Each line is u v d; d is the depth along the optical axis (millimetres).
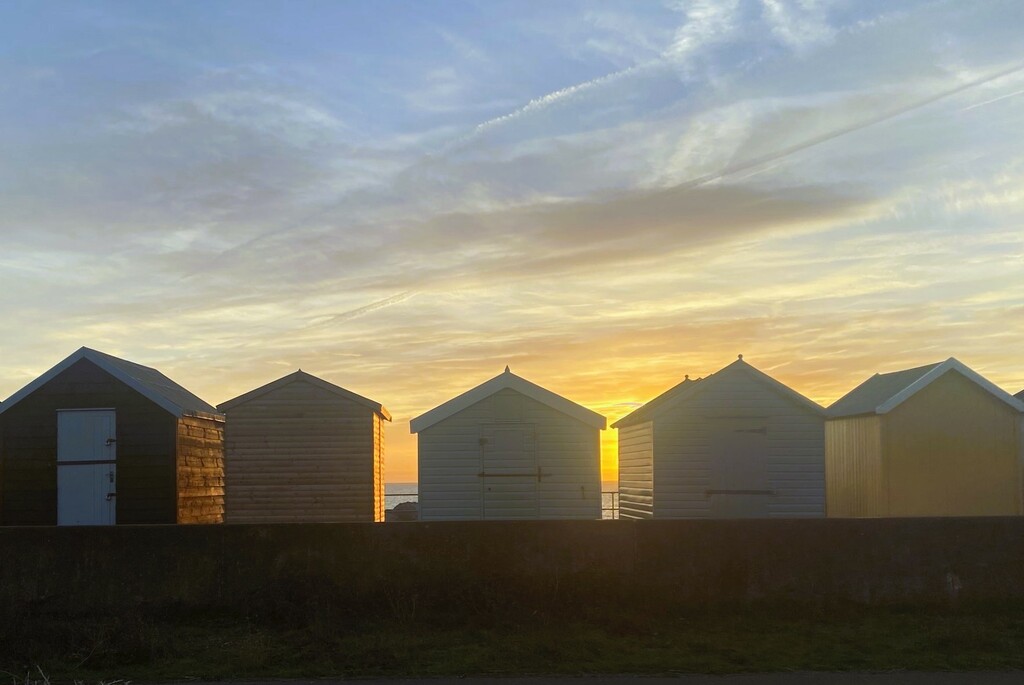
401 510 31266
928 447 21172
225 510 22609
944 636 10992
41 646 10523
